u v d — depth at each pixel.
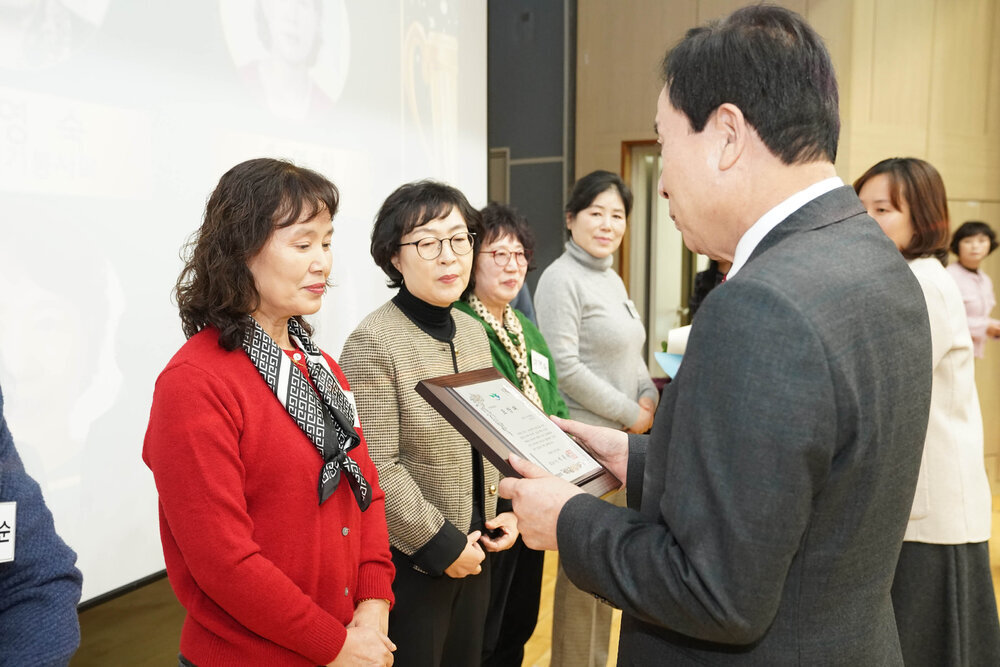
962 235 3.96
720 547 0.71
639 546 0.80
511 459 1.01
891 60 3.90
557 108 4.96
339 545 1.18
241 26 2.09
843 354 0.71
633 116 4.52
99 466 1.75
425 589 1.51
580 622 2.12
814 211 0.80
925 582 1.52
